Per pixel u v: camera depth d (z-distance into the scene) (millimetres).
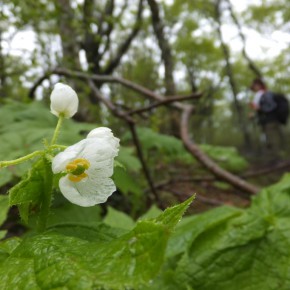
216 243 128
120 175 203
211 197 410
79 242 70
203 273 122
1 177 150
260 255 124
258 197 161
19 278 63
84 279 55
